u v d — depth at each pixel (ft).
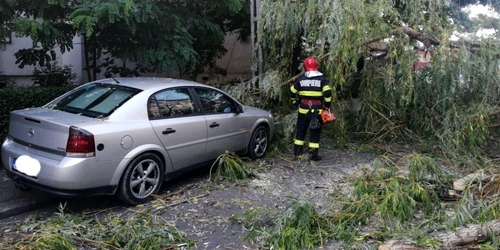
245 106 22.99
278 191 17.65
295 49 26.61
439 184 16.62
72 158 13.80
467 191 15.05
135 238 12.62
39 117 14.79
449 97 22.63
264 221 14.32
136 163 15.57
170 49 24.59
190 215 14.99
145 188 16.16
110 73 31.71
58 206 15.92
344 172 20.31
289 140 24.34
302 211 13.39
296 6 23.15
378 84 24.43
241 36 36.68
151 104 16.51
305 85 21.72
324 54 22.59
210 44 32.07
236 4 25.99
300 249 12.41
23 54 25.58
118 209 15.58
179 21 24.45
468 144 22.47
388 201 14.33
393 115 25.27
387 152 23.31
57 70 31.58
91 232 13.16
